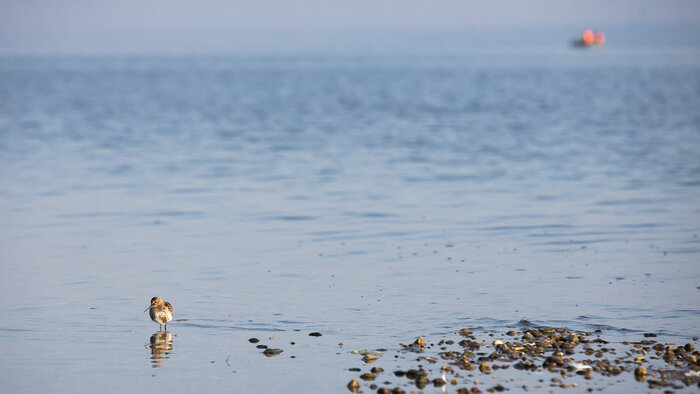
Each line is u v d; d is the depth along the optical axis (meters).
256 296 86.69
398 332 73.56
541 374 62.12
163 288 90.62
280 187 165.62
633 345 68.38
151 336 73.44
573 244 112.56
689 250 107.62
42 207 145.00
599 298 84.19
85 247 113.25
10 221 132.62
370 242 115.19
